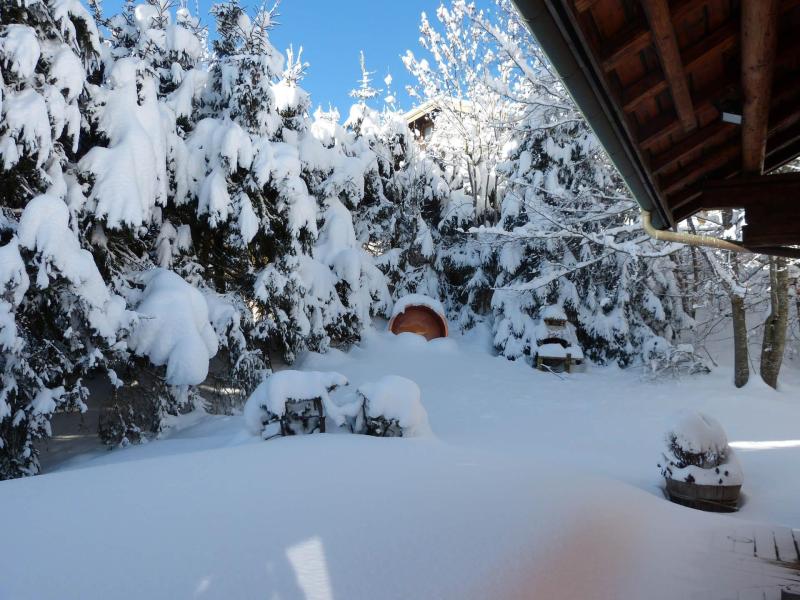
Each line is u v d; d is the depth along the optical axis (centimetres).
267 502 416
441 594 262
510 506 420
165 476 504
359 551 315
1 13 880
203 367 1009
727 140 462
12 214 909
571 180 1781
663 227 577
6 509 395
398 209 2089
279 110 1639
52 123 889
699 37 323
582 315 1745
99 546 320
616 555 342
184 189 1259
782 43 338
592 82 311
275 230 1425
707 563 353
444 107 2186
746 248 542
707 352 1585
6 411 811
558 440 1020
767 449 887
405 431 804
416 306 1878
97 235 1044
